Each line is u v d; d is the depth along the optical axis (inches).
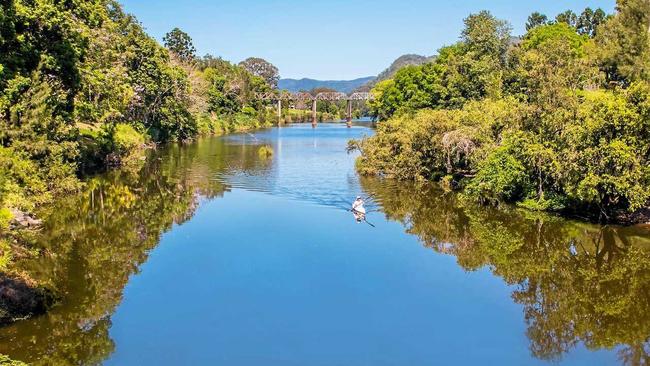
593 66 2333.9
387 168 2046.0
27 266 987.3
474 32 3361.2
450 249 1142.3
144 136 3004.4
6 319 756.6
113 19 3137.3
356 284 935.7
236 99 5590.6
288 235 1242.6
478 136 1672.0
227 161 2474.2
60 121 1622.8
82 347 700.0
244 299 866.8
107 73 2244.1
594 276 982.4
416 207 1537.9
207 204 1567.4
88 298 859.4
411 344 724.0
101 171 2103.8
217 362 670.5
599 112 1266.0
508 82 2839.6
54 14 1541.6
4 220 1095.6
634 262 1053.2
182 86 3779.5
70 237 1202.0
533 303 864.3
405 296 886.4
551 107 1438.2
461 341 734.5
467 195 1640.0
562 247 1150.3
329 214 1446.9
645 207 1392.7
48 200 1477.6
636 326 783.7
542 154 1373.0
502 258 1083.3
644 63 2514.8
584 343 732.7
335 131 4938.5
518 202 1526.8
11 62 1478.8
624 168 1210.0
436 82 3442.4
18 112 1461.6
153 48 3277.6
